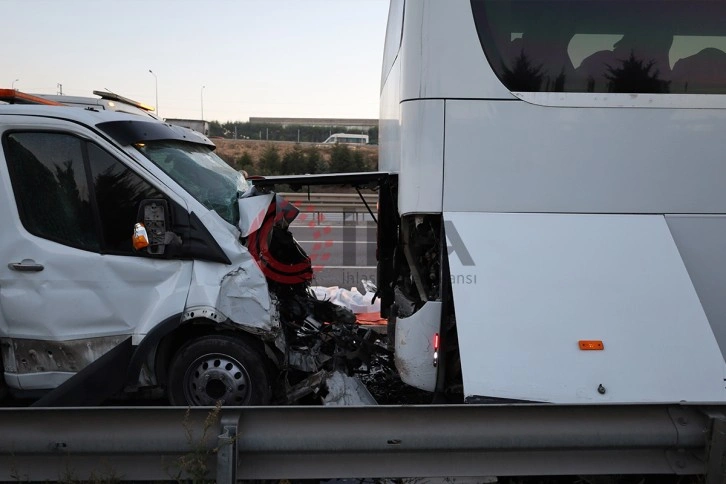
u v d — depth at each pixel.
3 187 3.83
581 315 3.46
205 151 4.92
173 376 3.89
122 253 3.88
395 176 4.50
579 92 3.68
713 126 3.71
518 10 3.66
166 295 3.79
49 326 3.84
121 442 2.96
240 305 3.80
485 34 3.66
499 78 3.67
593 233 3.65
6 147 3.86
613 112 3.68
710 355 3.38
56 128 3.86
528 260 3.57
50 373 3.91
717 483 3.01
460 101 3.67
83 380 3.60
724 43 3.70
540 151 3.69
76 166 3.90
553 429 3.03
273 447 2.99
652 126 3.69
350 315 5.23
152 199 3.85
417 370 3.89
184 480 3.03
